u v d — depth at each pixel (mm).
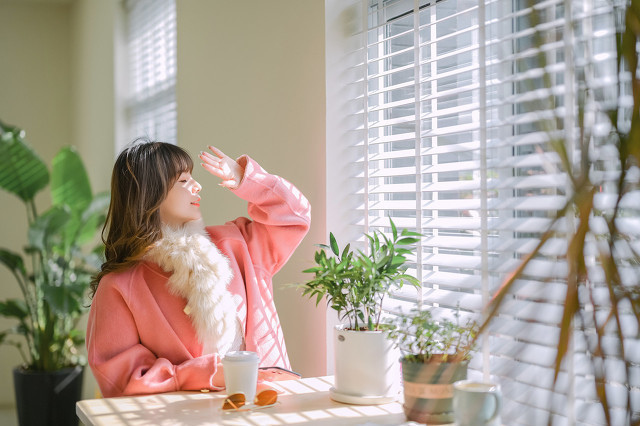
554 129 600
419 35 1831
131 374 1660
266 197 1894
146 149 1833
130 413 1432
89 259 4105
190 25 3012
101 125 4562
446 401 1278
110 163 4371
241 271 1905
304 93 2127
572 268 599
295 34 2178
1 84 5188
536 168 1307
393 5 1976
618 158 649
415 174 1777
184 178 1866
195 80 2973
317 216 2059
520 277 596
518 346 611
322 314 2062
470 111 1680
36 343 4383
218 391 1632
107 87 4418
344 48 2051
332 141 2027
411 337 1730
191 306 1715
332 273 1581
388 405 1487
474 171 1686
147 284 1766
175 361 1715
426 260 1773
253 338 1826
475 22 1729
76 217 4250
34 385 4152
